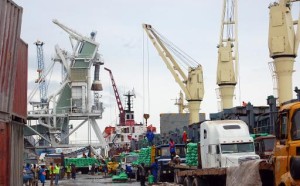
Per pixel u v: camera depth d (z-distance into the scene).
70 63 97.81
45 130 99.50
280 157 13.74
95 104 99.00
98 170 76.88
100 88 100.75
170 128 78.25
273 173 14.59
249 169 15.89
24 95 20.88
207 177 23.20
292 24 50.03
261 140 26.91
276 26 49.44
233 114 44.06
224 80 64.81
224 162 25.14
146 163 45.34
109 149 103.94
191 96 73.38
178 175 28.73
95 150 99.38
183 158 40.44
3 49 16.11
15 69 17.62
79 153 99.50
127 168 52.28
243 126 26.33
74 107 97.69
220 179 22.48
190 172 25.19
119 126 103.69
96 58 99.56
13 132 18.20
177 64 74.25
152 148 42.94
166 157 41.25
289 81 49.25
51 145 97.44
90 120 98.69
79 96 97.62
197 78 74.12
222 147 25.53
